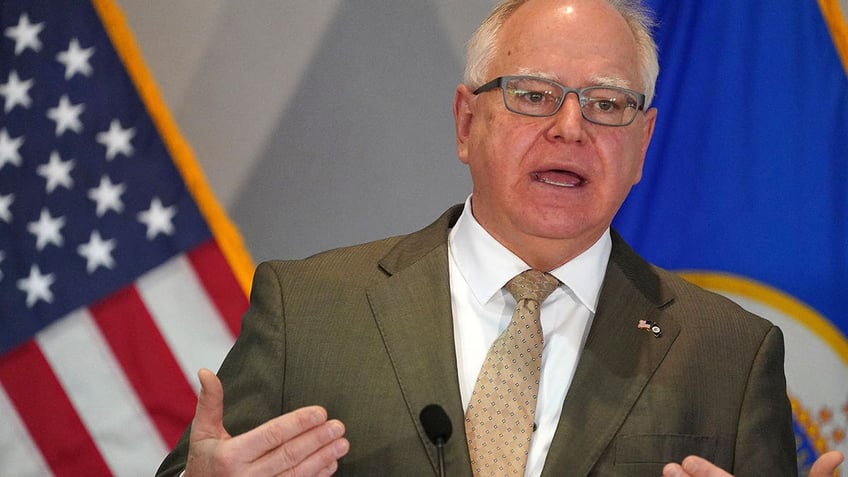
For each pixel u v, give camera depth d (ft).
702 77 23.62
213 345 24.80
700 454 13.41
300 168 25.41
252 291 15.23
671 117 23.66
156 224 24.99
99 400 24.61
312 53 25.59
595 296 14.78
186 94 25.55
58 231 24.84
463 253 15.08
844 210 23.17
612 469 13.16
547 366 14.25
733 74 23.53
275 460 11.69
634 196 23.63
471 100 15.31
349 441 13.43
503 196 14.24
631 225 23.57
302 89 25.55
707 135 23.48
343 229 25.35
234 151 25.45
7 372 24.54
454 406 13.42
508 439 13.42
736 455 13.53
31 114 25.07
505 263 14.69
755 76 23.49
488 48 15.06
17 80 25.13
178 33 25.64
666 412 13.53
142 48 25.64
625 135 14.30
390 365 13.85
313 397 13.82
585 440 13.28
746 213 23.30
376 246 15.81
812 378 23.30
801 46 23.54
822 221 23.12
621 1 15.23
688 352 14.12
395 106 25.55
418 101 25.57
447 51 25.68
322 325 14.33
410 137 25.52
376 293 14.55
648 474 13.16
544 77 14.12
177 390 24.70
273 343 14.24
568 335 14.49
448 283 14.75
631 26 15.11
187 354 24.77
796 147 23.30
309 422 11.75
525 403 13.64
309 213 25.35
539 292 14.49
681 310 14.74
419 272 14.84
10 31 25.32
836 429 23.43
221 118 25.50
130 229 24.94
